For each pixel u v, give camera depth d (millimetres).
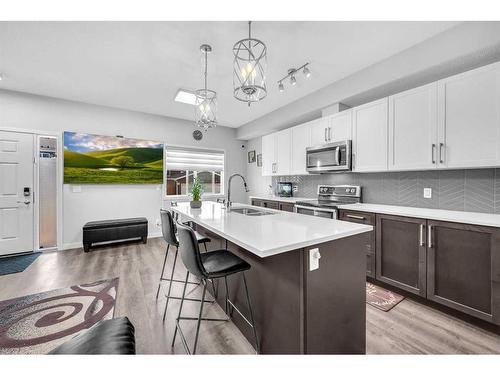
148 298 2246
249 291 1665
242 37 2154
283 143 4180
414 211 2295
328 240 1292
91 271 2898
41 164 3686
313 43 2252
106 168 4121
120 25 1990
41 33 2090
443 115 2121
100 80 3064
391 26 2020
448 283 1908
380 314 1963
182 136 4984
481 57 2016
